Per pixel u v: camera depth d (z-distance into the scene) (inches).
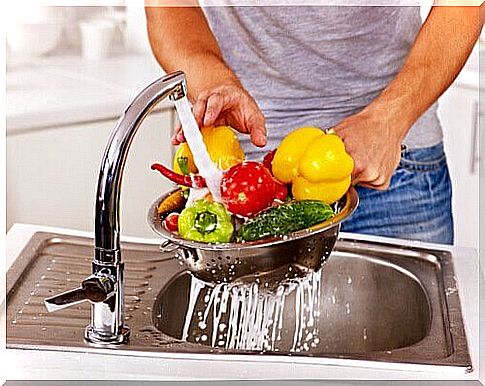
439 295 60.9
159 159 106.7
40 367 49.9
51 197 102.5
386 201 82.5
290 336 66.4
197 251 53.9
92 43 118.2
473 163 109.1
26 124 98.0
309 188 58.6
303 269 56.6
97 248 51.3
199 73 73.9
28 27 115.5
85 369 49.9
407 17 79.7
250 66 80.9
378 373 50.1
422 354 52.1
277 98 81.4
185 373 49.8
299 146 59.1
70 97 102.3
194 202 55.6
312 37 79.3
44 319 55.6
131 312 57.2
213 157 61.9
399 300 65.0
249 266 54.3
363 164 70.4
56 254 65.7
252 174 55.6
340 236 69.5
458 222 111.7
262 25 79.0
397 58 80.9
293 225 54.0
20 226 69.6
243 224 55.3
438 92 76.4
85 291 50.1
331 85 81.0
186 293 64.2
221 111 67.4
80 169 102.6
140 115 50.3
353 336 66.6
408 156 82.5
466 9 75.8
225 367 50.5
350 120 73.0
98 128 102.1
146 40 122.6
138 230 108.1
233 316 64.4
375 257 66.8
